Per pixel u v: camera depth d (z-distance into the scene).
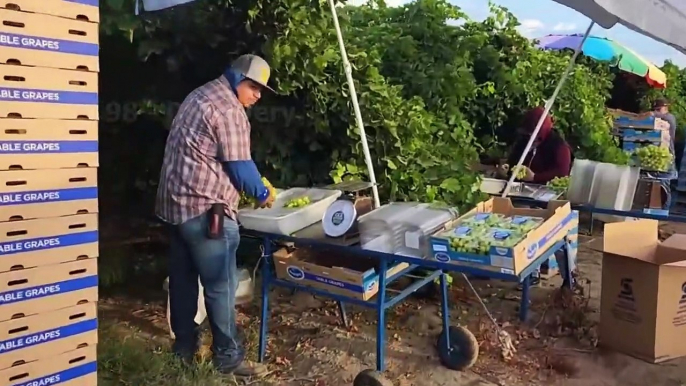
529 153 6.10
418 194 4.59
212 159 3.24
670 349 3.72
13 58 2.05
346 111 4.55
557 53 9.44
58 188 2.22
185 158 3.23
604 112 8.98
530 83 7.80
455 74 6.25
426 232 3.06
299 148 4.86
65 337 2.30
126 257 5.07
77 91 2.25
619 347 3.83
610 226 3.86
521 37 8.02
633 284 3.72
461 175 4.91
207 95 3.23
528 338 4.04
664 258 4.09
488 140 7.46
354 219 3.32
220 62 4.77
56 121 2.19
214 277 3.36
